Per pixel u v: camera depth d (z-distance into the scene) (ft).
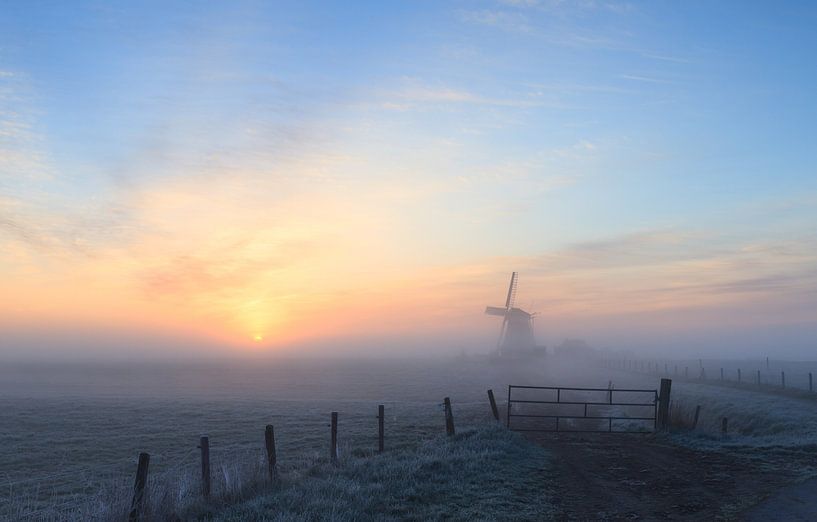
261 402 172.96
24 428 114.62
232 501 39.06
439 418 114.83
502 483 44.88
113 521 34.35
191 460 79.10
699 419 114.62
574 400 155.12
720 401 130.11
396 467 49.14
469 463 51.31
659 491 43.50
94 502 40.98
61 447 92.12
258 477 44.09
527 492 42.42
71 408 152.25
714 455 60.80
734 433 83.25
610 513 36.99
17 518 44.14
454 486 43.01
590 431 78.43
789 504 38.65
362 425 109.91
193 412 141.18
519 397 167.12
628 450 64.23
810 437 74.08
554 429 83.97
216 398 198.59
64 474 71.56
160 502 36.19
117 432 108.27
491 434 68.64
